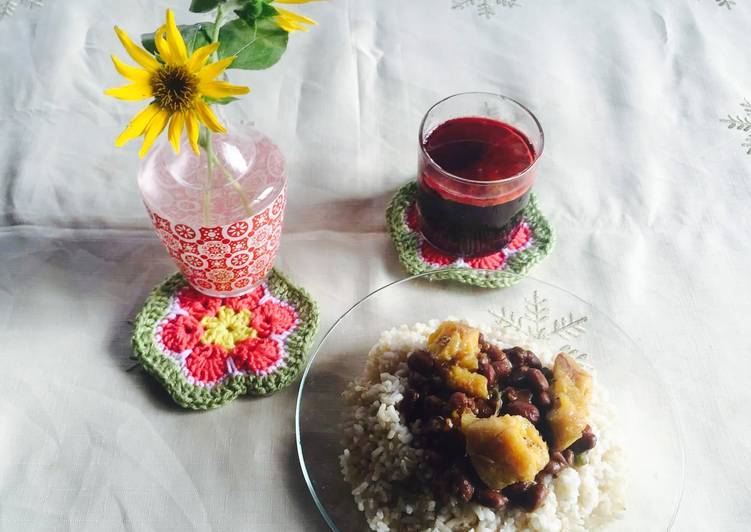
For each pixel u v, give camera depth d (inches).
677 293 38.3
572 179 42.5
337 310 37.6
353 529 29.6
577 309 35.9
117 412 33.8
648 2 51.4
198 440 33.1
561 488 29.3
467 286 36.9
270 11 26.5
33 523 30.7
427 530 29.2
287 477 32.2
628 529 29.6
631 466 31.3
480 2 51.1
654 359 36.1
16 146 42.6
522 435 28.3
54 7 48.8
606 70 47.8
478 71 47.6
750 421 34.2
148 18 48.4
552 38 49.4
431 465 29.6
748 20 50.6
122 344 36.0
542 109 45.8
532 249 39.2
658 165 43.3
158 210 30.7
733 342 36.7
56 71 45.7
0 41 47.0
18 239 39.3
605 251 39.6
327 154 43.5
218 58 27.2
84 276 38.2
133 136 26.0
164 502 31.3
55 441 32.9
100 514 31.0
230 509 31.2
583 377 31.4
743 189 42.3
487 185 34.2
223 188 30.5
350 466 31.0
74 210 40.4
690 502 31.7
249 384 34.0
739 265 39.2
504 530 29.0
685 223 40.8
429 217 37.7
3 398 34.0
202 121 26.0
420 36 49.2
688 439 33.6
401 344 33.8
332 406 32.9
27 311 36.8
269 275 37.9
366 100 46.0
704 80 47.3
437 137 37.5
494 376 31.1
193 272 34.2
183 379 33.9
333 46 48.2
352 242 40.2
